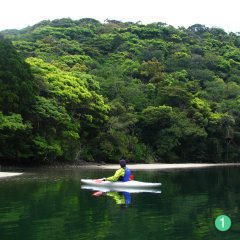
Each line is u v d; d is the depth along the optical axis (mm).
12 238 8805
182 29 125312
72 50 81000
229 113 64500
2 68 33344
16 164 36844
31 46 80312
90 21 127000
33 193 16219
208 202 14531
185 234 9484
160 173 31188
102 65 76000
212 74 82375
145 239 8938
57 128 38094
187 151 59062
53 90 37938
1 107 32406
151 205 13617
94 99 43094
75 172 30188
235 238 9234
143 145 52531
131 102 56938
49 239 8750
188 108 59688
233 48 106188
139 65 75375
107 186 19500
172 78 72438
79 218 11039
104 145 44250
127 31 110188
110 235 9195
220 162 62938
